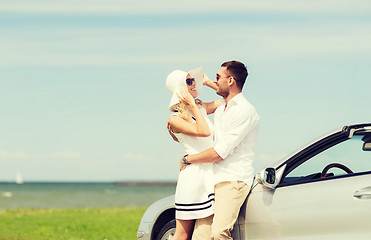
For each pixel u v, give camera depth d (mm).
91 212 28922
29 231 17266
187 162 7008
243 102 6988
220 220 6863
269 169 6762
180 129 7008
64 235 15805
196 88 7133
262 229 6941
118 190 188500
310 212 6641
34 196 132625
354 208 6391
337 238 6469
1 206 96438
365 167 6668
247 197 7082
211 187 6984
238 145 6988
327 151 6906
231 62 7082
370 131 6555
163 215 8180
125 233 16250
